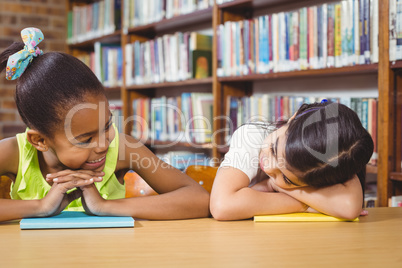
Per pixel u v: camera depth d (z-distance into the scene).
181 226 0.88
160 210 0.98
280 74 2.20
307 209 1.05
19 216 0.89
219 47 2.54
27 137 0.94
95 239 0.74
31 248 0.67
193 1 2.72
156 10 3.02
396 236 0.79
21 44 0.96
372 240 0.75
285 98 2.23
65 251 0.65
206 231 0.82
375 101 1.87
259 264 0.59
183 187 1.09
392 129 1.79
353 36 1.88
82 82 0.90
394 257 0.64
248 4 2.51
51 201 0.91
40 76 0.89
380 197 1.81
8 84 3.82
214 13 2.55
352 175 0.97
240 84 2.70
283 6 2.56
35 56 0.93
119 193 1.24
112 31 3.48
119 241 0.72
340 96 2.35
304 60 2.09
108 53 3.50
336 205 0.96
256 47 2.33
